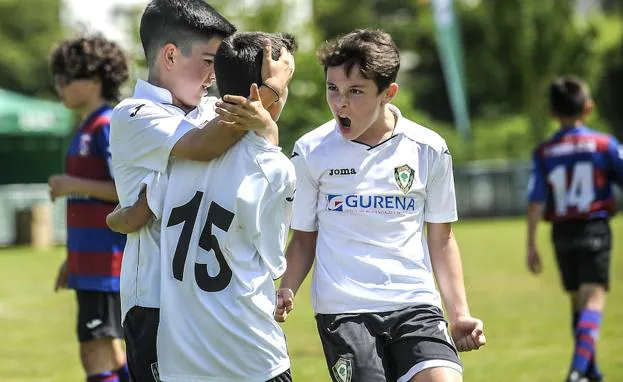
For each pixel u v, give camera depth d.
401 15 128.00
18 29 113.00
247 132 8.84
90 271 14.15
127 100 9.32
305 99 48.91
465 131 84.88
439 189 10.69
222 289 8.66
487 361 19.78
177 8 9.27
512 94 109.50
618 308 26.94
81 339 14.24
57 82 14.90
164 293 8.70
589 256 18.55
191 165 8.88
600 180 18.73
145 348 8.82
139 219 8.98
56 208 57.31
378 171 10.49
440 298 11.13
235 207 8.70
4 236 55.28
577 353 17.62
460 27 110.81
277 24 53.41
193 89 9.32
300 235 10.83
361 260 10.39
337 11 123.56
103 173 14.34
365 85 9.97
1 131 50.28
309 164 10.65
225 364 8.62
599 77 108.56
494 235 56.25
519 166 77.62
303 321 24.59
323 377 17.08
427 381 9.84
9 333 24.58
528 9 106.69
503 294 30.56
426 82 121.50
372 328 10.27
